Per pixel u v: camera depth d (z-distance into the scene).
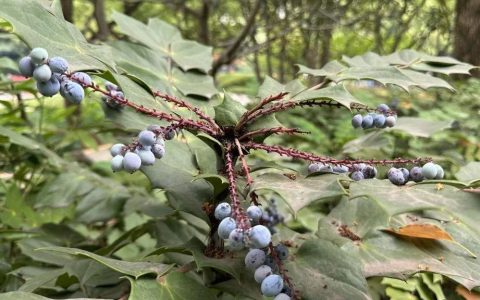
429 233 0.23
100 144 0.72
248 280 0.22
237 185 0.22
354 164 0.21
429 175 0.21
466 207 0.18
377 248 0.24
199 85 0.33
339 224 0.27
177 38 0.38
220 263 0.22
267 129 0.23
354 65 0.31
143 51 0.33
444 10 1.35
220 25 1.30
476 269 0.23
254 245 0.17
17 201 0.43
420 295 0.33
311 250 0.22
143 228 0.32
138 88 0.23
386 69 0.27
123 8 1.17
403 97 0.97
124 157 0.19
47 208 0.42
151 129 0.21
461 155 0.57
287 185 0.19
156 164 0.25
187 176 0.25
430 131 0.35
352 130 0.76
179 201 0.24
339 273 0.21
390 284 0.34
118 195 0.39
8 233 0.38
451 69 0.30
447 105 0.85
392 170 0.21
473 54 1.07
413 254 0.24
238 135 0.23
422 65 0.31
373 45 1.44
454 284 0.31
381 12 1.34
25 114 0.52
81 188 0.40
